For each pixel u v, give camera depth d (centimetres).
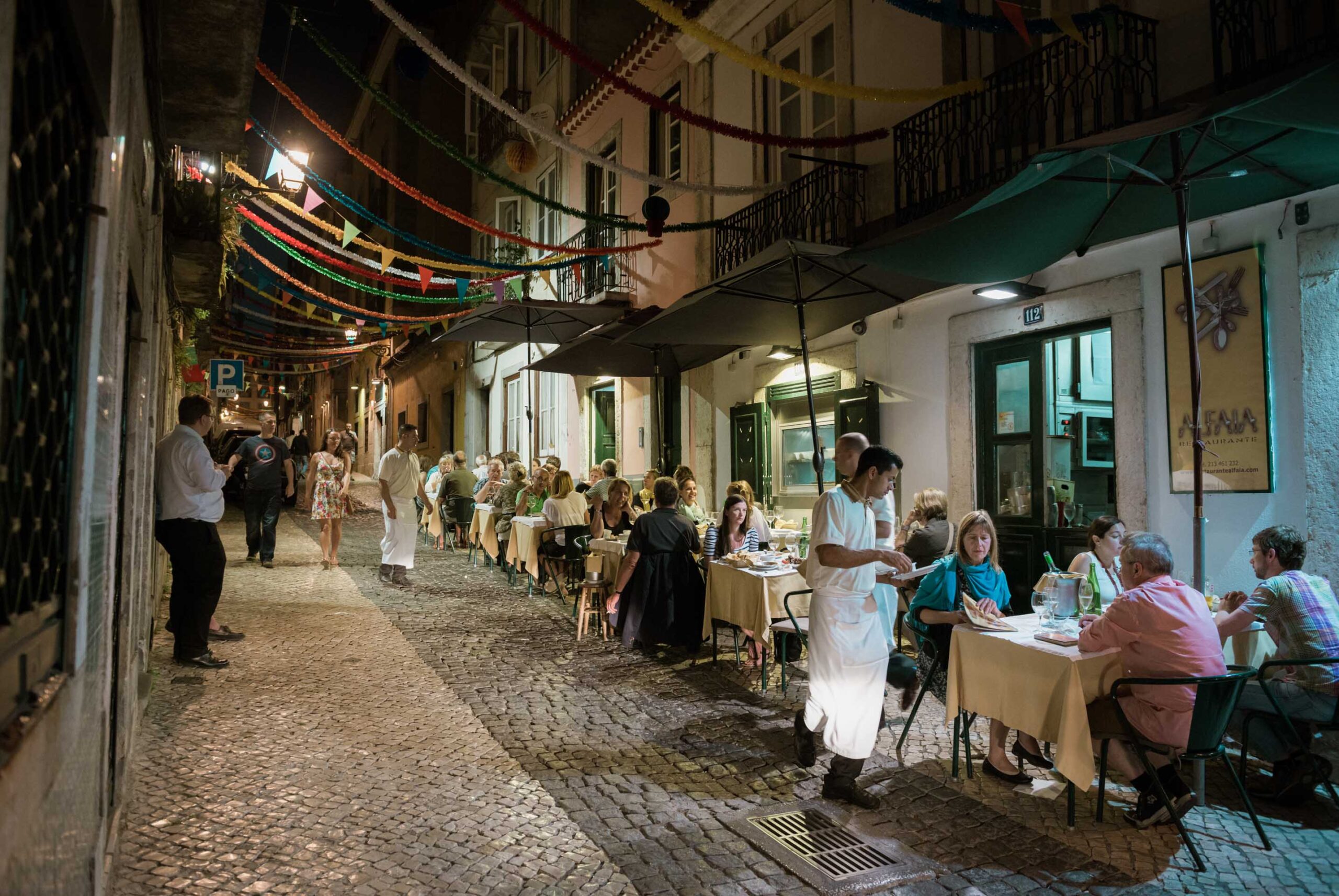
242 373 1431
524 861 355
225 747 475
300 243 1010
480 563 1274
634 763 474
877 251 539
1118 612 394
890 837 381
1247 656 494
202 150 709
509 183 755
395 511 1041
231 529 1619
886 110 907
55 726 173
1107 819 404
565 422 1791
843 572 421
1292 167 480
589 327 1347
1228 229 611
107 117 221
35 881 153
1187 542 635
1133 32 636
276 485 1169
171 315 909
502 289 1211
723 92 1202
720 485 1227
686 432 1315
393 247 2755
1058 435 802
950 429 841
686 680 652
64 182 193
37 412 164
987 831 389
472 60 2206
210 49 496
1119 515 684
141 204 395
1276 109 360
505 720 545
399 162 2650
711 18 1191
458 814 400
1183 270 442
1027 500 786
